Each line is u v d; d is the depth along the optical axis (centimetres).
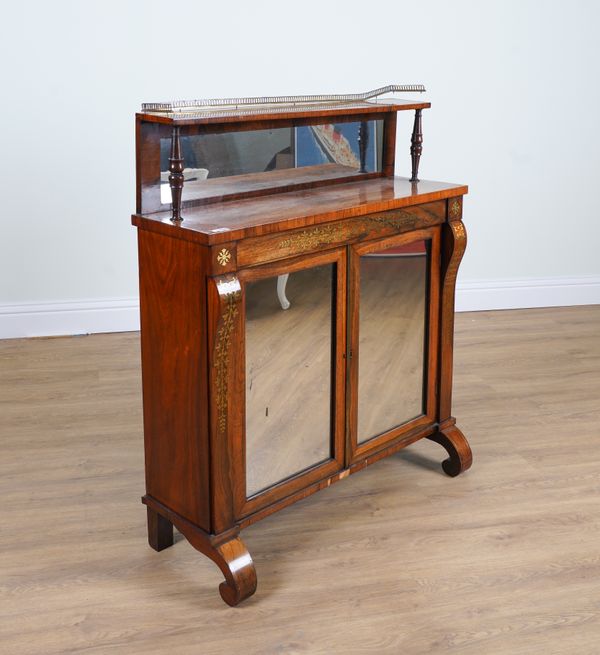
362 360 275
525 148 494
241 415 239
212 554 242
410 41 468
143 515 288
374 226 263
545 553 265
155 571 257
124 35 434
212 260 217
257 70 455
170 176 226
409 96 475
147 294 241
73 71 433
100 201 452
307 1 452
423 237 283
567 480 309
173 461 249
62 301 459
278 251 235
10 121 432
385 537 274
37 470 315
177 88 447
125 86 441
